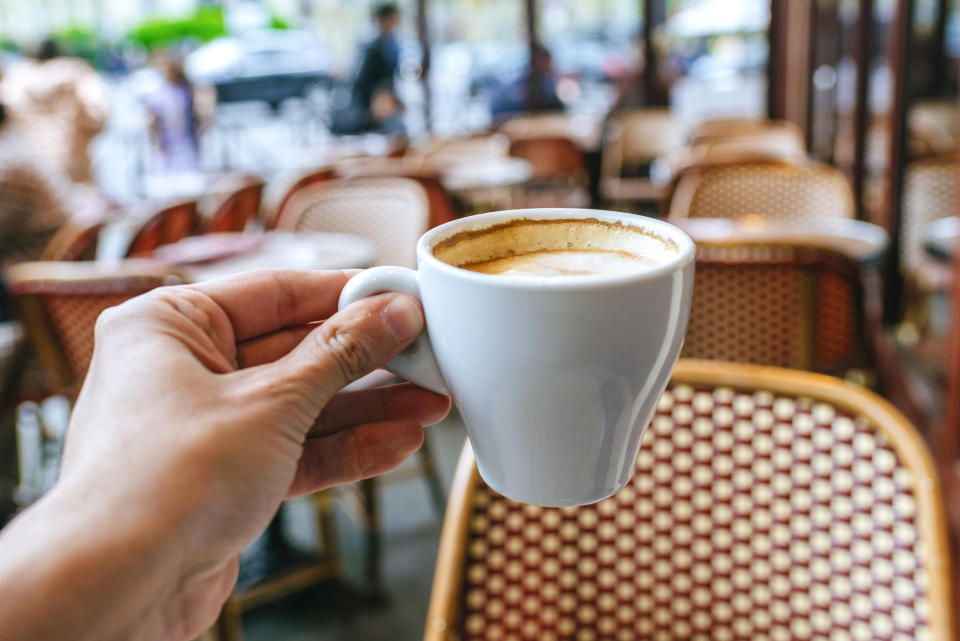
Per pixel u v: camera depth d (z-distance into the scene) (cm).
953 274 122
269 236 160
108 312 39
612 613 62
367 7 526
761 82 433
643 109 437
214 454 37
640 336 35
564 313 34
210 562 38
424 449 150
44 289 108
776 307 118
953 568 107
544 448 36
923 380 149
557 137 344
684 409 62
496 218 41
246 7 593
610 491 38
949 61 280
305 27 596
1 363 135
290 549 136
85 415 37
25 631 34
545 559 62
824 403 60
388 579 131
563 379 35
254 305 42
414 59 464
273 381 38
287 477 38
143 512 36
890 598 58
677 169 225
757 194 194
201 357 39
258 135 600
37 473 164
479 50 546
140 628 36
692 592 62
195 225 187
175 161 520
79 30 598
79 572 35
